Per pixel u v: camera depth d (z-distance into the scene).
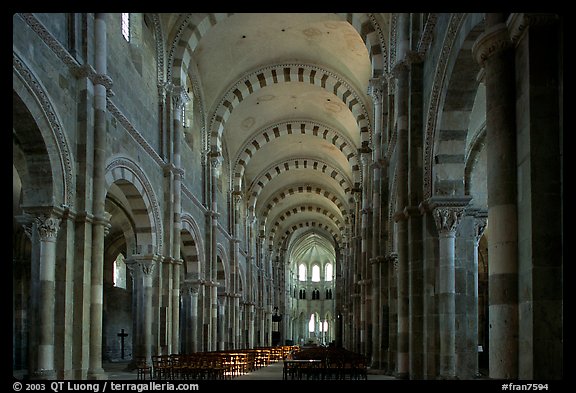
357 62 33.88
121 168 20.05
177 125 26.22
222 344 39.97
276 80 35.72
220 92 35.28
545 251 8.09
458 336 16.66
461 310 16.91
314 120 44.41
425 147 16.95
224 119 35.72
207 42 31.22
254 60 34.56
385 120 26.58
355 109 35.78
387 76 26.06
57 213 15.27
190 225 30.55
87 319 16.17
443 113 15.34
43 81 14.59
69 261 15.77
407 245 18.25
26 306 28.39
